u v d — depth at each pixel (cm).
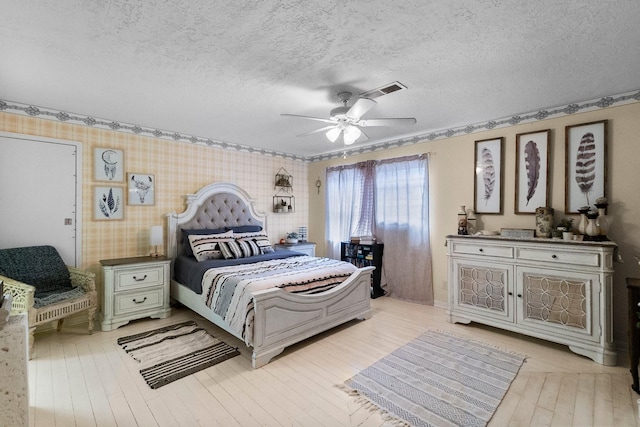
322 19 174
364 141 475
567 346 284
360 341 301
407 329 332
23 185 311
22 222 310
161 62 224
